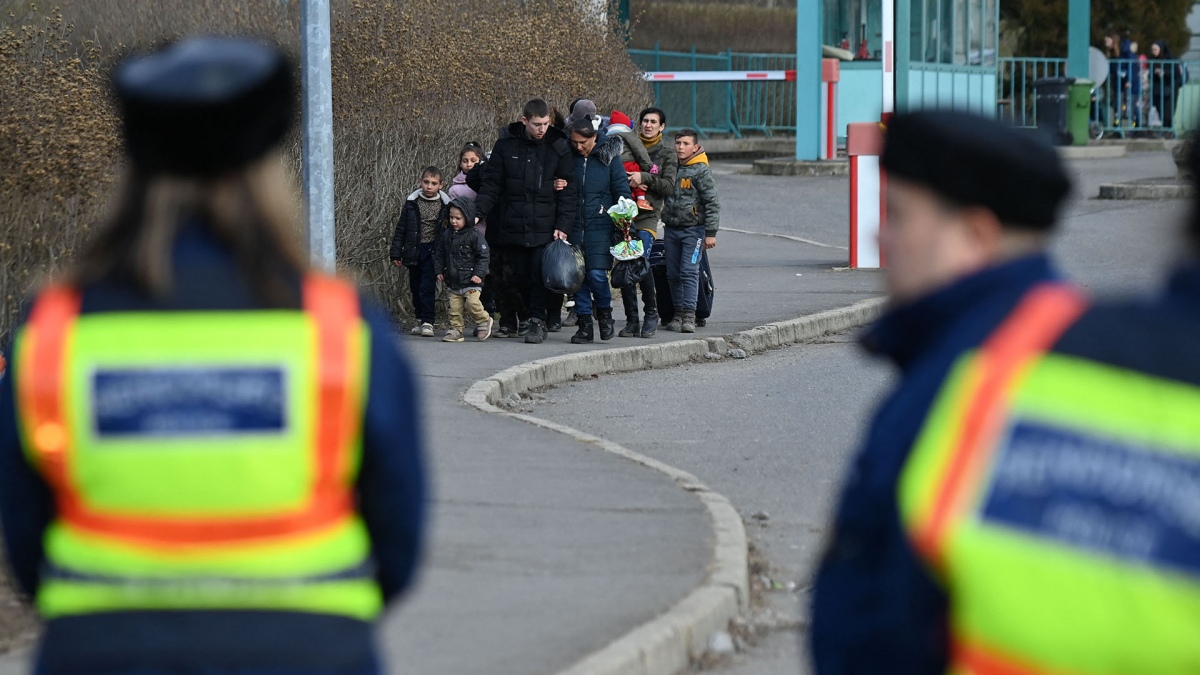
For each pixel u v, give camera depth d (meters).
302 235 27.42
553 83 48.47
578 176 35.62
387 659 13.70
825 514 21.28
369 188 39.81
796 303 42.66
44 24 35.78
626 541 18.09
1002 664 5.18
